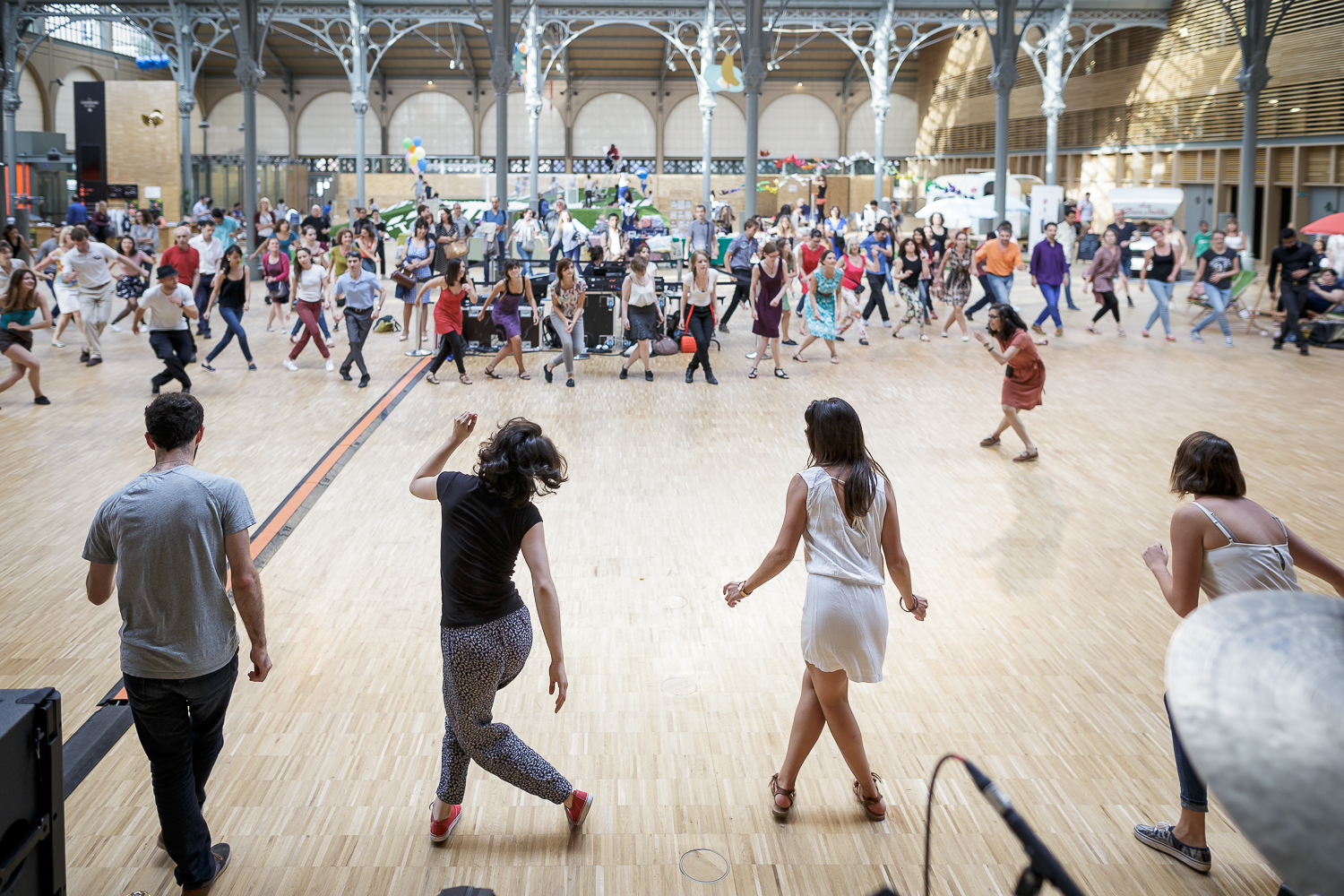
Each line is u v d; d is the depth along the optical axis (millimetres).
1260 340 15695
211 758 3512
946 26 32375
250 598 3383
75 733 4449
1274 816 736
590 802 3740
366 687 4914
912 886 3391
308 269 12906
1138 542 7000
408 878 3459
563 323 12172
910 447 9547
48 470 8617
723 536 7152
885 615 3658
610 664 5188
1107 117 35188
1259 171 28359
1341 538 6961
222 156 39562
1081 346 15156
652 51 45875
